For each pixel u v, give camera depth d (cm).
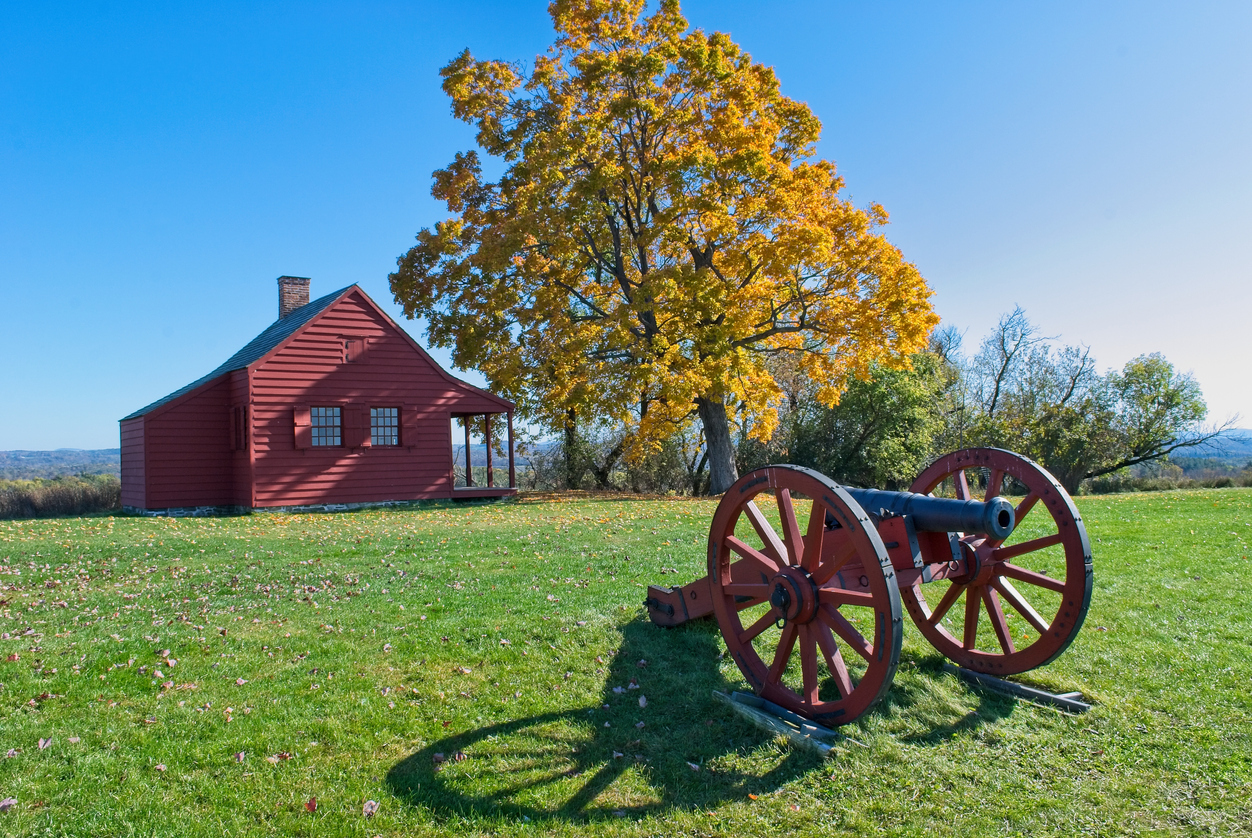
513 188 2155
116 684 545
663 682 555
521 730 484
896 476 3139
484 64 2228
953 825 370
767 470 477
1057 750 444
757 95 2223
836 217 2086
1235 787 394
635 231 2352
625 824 379
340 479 1978
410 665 588
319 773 430
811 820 379
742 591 513
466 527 1370
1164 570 849
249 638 650
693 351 2262
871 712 489
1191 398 3406
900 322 2039
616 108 2044
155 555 1072
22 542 1198
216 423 1978
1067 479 3422
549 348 2314
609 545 1091
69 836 366
